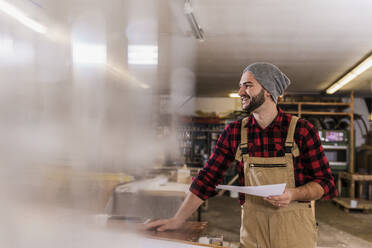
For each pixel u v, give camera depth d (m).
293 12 3.23
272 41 4.25
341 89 7.81
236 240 4.42
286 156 1.38
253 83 1.34
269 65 1.35
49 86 0.31
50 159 0.31
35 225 0.30
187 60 5.30
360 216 6.04
